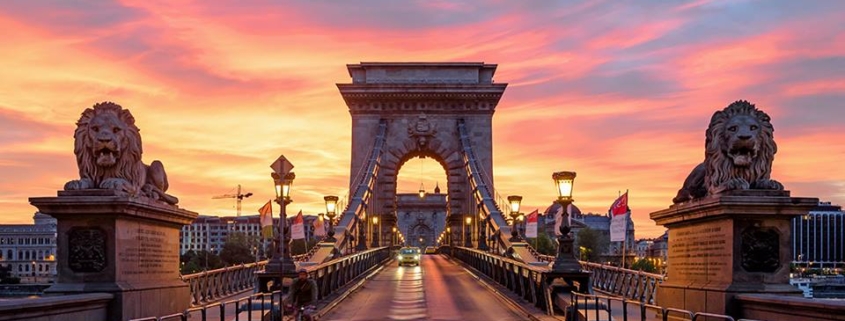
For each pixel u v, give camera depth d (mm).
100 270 18422
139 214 19250
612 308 27109
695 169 21375
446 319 28766
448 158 97938
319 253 52844
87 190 18391
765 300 17016
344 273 42812
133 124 19547
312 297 23219
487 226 75312
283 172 29453
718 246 19250
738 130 18891
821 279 90938
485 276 51094
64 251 18500
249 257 161625
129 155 19203
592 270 41875
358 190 84625
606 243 158375
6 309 14094
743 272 18578
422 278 54031
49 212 18375
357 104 98562
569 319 24391
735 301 18391
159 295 20422
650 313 24469
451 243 96312
